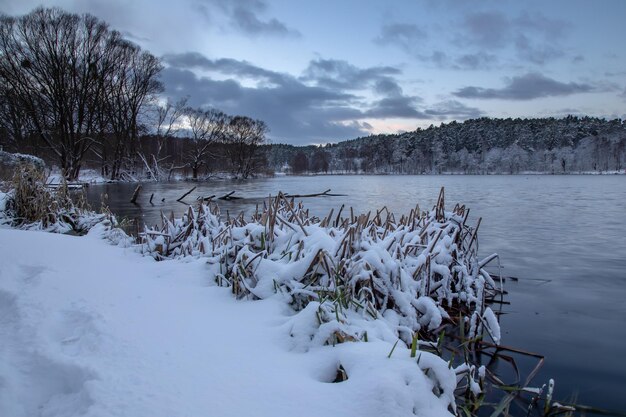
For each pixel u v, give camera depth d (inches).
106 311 125.0
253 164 2518.5
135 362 96.7
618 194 1061.8
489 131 4739.2
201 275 178.4
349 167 4827.8
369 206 732.0
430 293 193.5
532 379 135.9
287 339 117.3
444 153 4571.9
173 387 87.0
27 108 1312.7
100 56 1441.9
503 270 286.2
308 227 187.0
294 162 4426.7
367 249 171.3
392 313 155.7
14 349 102.1
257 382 91.6
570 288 242.4
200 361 100.0
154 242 228.4
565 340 167.8
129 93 1657.2
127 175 1695.4
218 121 2074.3
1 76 1325.0
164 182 1731.1
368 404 82.0
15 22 1282.0
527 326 183.2
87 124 1445.6
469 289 203.2
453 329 173.2
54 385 90.9
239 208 698.8
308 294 146.7
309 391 88.0
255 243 188.2
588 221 536.4
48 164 1456.7
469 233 244.4
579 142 4222.4
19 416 80.8
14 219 323.9
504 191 1211.2
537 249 359.3
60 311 124.4
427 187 1461.6
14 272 154.1
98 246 222.7
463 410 105.4
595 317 194.1
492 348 157.5
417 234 211.9
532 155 4192.9
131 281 161.9
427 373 98.8
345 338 114.7
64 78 1373.0
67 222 335.6
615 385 132.3
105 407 78.0
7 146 1430.9
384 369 92.4
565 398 124.3
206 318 130.3
